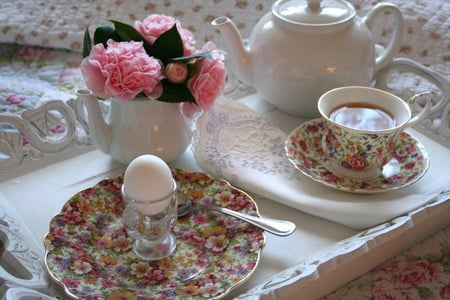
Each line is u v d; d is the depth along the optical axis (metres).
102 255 0.77
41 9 1.30
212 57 0.82
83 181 0.87
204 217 0.81
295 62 0.91
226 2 1.28
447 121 0.94
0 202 0.82
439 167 0.88
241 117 0.91
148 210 0.74
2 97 1.15
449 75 1.14
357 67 0.92
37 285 0.72
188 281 0.74
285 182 0.85
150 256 0.77
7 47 1.31
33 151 0.89
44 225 0.81
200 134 0.88
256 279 0.75
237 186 0.86
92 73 0.79
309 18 0.91
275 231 0.77
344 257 0.71
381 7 0.95
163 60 0.83
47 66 1.26
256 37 0.95
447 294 0.76
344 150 0.83
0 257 0.76
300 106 0.95
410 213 0.77
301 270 0.72
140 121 0.84
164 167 0.75
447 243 0.81
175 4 1.29
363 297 0.75
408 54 1.19
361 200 0.82
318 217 0.83
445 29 1.18
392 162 0.87
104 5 1.29
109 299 0.71
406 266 0.79
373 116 0.85
